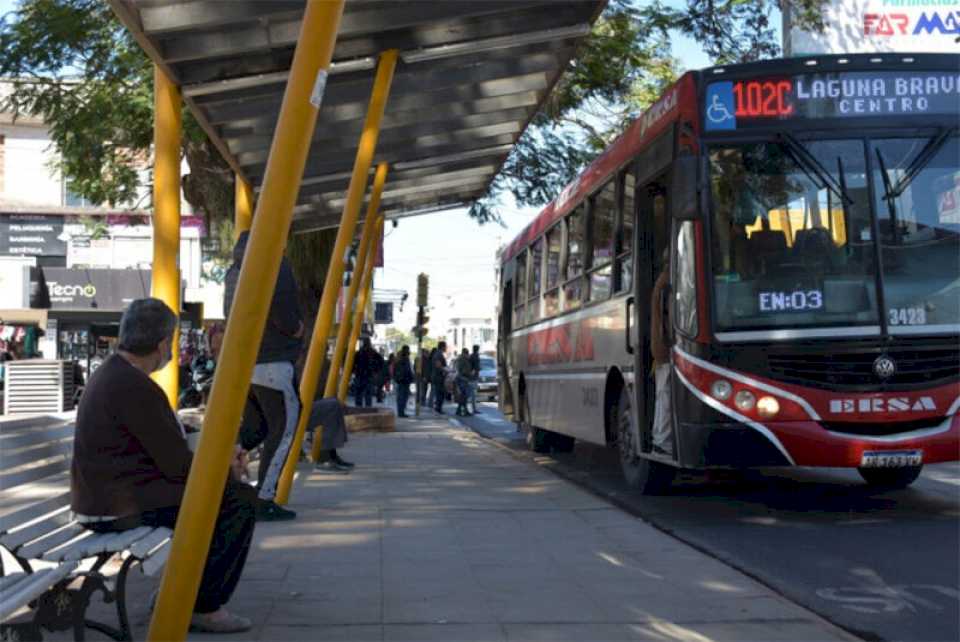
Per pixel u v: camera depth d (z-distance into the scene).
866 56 10.14
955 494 11.90
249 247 4.62
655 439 10.98
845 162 9.96
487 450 18.72
